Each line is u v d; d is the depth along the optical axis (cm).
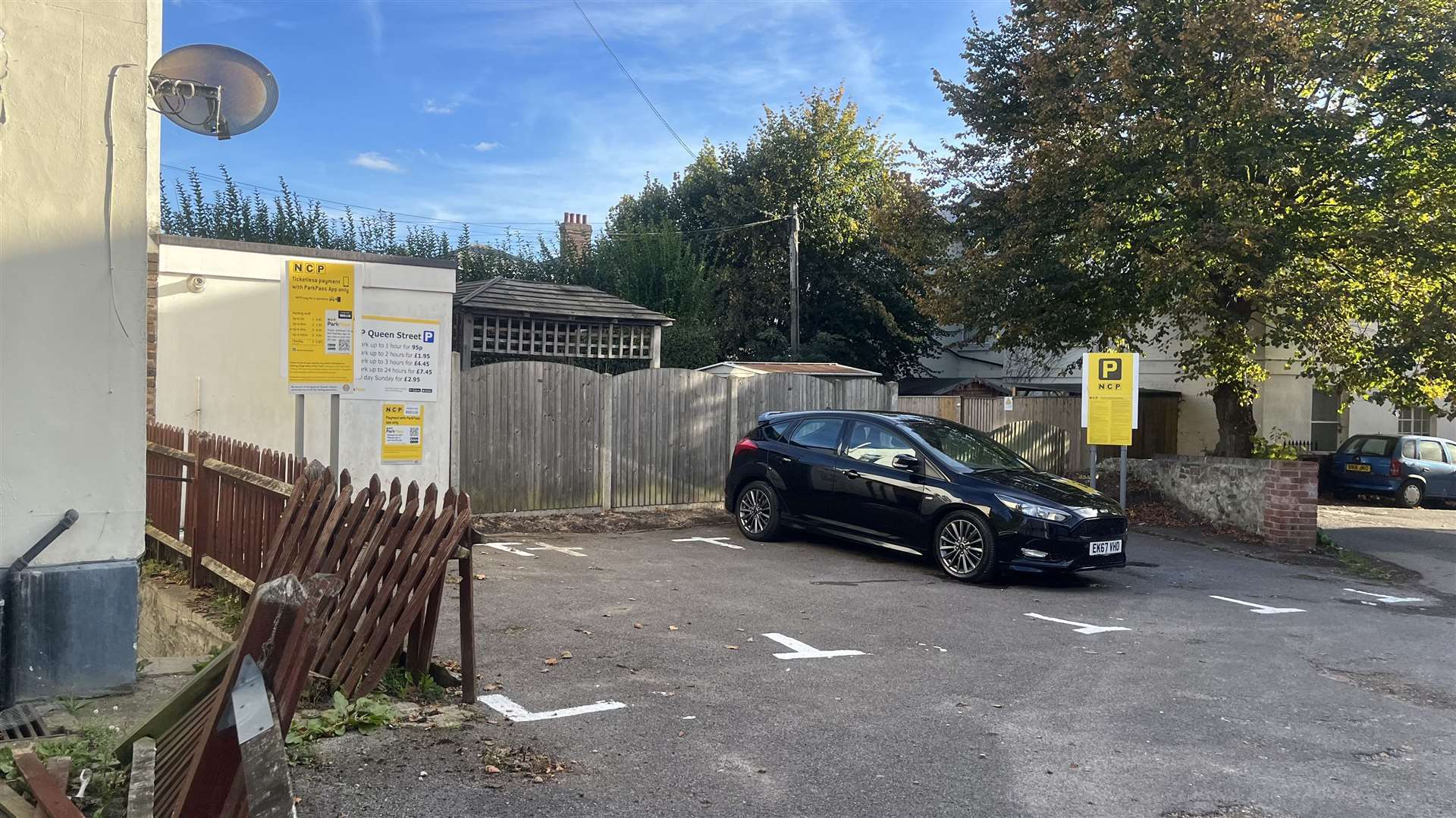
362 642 496
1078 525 916
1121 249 1585
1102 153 1476
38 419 471
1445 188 1470
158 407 920
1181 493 1506
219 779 240
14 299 463
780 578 925
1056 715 550
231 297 962
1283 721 557
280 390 991
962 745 493
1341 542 1430
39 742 410
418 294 1053
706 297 2672
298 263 766
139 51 492
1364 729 550
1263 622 836
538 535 1124
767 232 2934
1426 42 1405
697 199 3186
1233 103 1389
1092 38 1523
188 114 591
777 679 594
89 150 480
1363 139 1538
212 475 677
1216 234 1391
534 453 1210
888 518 1012
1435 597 1038
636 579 888
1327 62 1401
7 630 464
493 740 464
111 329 488
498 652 623
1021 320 1648
